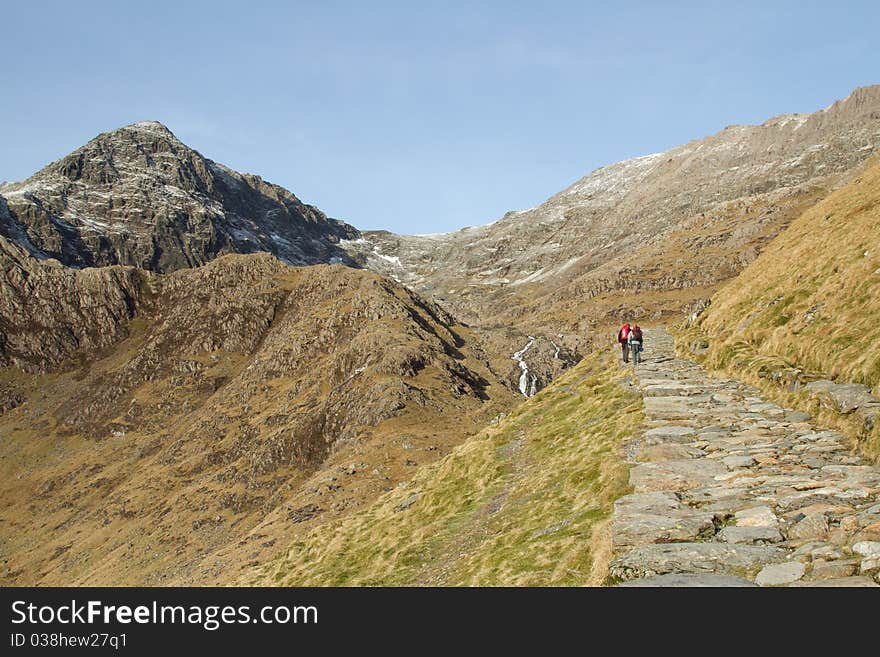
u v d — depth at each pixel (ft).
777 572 37.58
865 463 55.42
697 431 75.00
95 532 520.83
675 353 138.62
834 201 143.64
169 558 418.72
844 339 81.66
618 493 64.75
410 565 91.04
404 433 424.87
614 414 99.60
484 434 135.74
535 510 80.38
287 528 318.86
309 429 517.55
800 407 76.43
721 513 47.73
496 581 63.31
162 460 627.05
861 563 35.86
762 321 112.27
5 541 577.43
